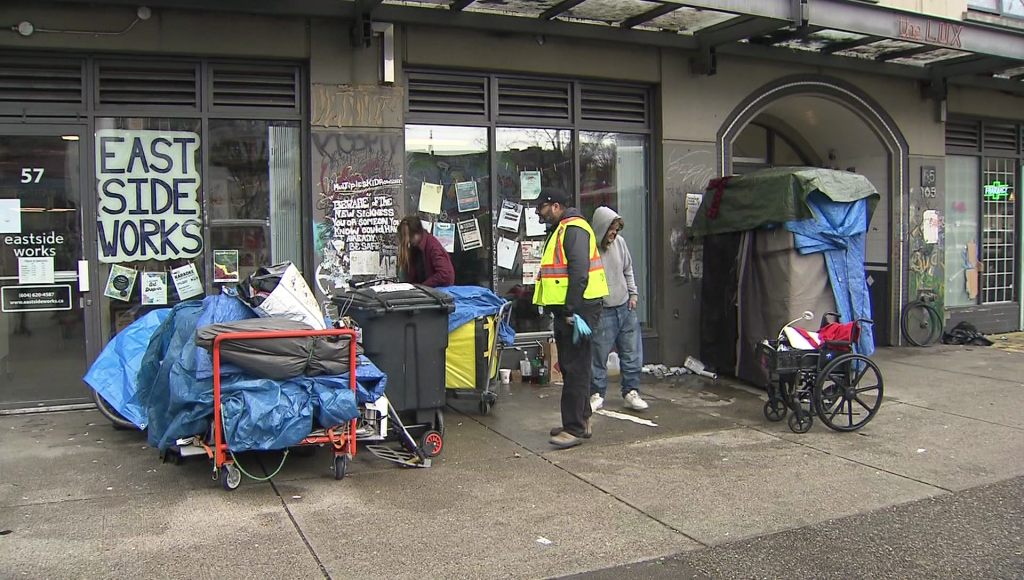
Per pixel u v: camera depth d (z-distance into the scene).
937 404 7.70
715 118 9.49
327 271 7.73
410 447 5.65
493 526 4.59
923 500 5.11
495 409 7.37
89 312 7.24
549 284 5.99
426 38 8.02
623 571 4.05
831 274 7.98
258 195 7.68
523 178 8.72
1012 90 11.73
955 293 11.98
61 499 4.93
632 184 9.33
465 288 7.08
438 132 8.34
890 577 4.00
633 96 9.27
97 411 7.10
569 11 8.20
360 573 3.96
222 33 7.32
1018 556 4.26
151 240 7.39
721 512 4.88
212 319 5.32
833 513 4.88
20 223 7.07
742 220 8.28
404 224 7.45
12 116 7.02
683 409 7.48
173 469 5.51
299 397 5.01
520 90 8.66
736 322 8.64
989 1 10.74
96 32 6.99
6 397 7.07
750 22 8.49
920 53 10.07
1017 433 6.68
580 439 6.23
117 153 7.28
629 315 7.36
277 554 4.15
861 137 11.05
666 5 8.02
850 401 6.69
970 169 12.03
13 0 6.79
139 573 3.91
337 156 7.73
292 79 7.73
